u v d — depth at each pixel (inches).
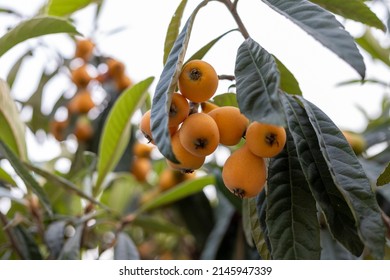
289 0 27.1
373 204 25.4
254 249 43.6
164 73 26.1
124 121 40.9
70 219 41.8
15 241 38.1
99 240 46.0
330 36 24.8
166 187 51.6
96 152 51.4
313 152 26.8
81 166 50.3
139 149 52.4
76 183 50.1
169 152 23.6
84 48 52.4
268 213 27.1
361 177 26.0
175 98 26.0
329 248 37.5
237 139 27.0
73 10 40.3
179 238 55.2
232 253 45.4
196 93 26.2
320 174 26.5
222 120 26.7
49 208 35.1
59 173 50.7
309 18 25.9
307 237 26.8
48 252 40.3
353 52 24.2
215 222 49.6
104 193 54.2
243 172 26.3
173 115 25.9
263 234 28.3
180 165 27.3
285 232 26.9
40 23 35.7
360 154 43.6
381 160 45.6
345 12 31.0
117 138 41.6
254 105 24.7
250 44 26.9
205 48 30.0
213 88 26.4
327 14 25.7
